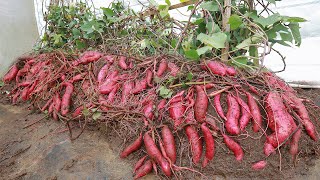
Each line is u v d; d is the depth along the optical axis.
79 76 1.21
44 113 1.24
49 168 0.92
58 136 1.05
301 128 0.86
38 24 2.11
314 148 0.88
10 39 2.00
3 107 1.39
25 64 1.56
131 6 1.98
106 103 1.01
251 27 1.10
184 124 0.86
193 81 0.95
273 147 0.83
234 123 0.85
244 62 1.04
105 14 1.57
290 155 0.85
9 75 1.56
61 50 1.41
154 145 0.85
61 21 1.75
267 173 0.82
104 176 0.86
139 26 1.47
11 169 0.95
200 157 0.85
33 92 1.32
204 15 1.17
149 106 0.93
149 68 1.05
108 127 1.01
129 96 1.01
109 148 0.96
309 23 1.48
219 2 1.09
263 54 0.94
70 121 1.11
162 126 0.89
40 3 2.10
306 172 0.83
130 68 1.12
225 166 0.83
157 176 0.84
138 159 0.91
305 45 1.48
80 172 0.88
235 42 1.13
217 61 1.00
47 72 1.35
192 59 0.98
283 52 1.51
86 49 1.51
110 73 1.14
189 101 0.90
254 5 1.17
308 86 1.35
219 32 1.00
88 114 0.99
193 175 0.83
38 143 1.04
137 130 0.93
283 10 1.54
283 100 0.90
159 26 1.36
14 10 2.00
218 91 0.90
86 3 1.93
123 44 1.34
